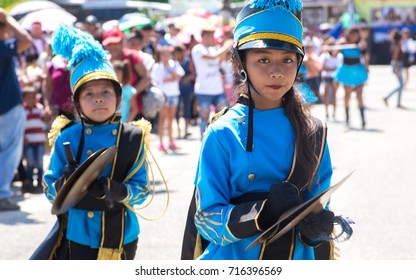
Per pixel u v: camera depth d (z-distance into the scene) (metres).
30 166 9.78
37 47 14.27
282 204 3.02
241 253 3.28
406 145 12.88
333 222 3.10
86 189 4.28
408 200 8.54
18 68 12.88
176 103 13.20
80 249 4.46
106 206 4.44
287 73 3.25
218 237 3.20
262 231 3.08
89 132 4.59
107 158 4.16
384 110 19.22
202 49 12.41
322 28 29.47
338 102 21.56
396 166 10.77
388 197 8.70
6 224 7.92
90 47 4.62
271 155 3.29
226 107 3.47
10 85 8.68
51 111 9.28
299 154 3.30
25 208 8.83
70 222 4.46
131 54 9.64
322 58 17.88
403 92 24.36
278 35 3.23
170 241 7.00
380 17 38.22
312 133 3.34
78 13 28.02
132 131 4.63
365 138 13.88
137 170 4.57
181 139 14.84
